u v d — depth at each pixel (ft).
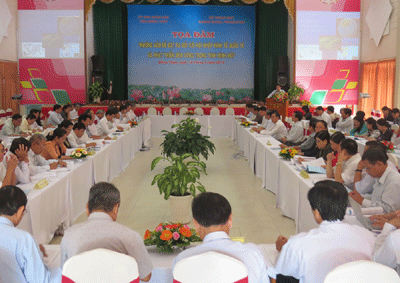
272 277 6.15
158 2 43.80
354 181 10.55
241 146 28.60
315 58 40.42
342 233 5.21
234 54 46.68
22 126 25.39
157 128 35.94
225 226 5.05
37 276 5.66
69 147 17.31
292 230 13.15
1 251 5.52
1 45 37.60
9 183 10.39
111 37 45.55
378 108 37.27
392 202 8.52
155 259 7.55
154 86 46.93
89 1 40.45
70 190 12.78
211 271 4.44
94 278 4.61
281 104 35.86
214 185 19.04
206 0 42.01
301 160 14.24
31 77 41.22
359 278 4.35
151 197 17.02
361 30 40.19
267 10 45.50
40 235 10.37
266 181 18.34
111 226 5.34
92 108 38.81
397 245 5.78
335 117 29.48
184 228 8.15
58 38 40.86
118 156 21.22
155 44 46.34
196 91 47.11
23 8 40.42
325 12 39.91
